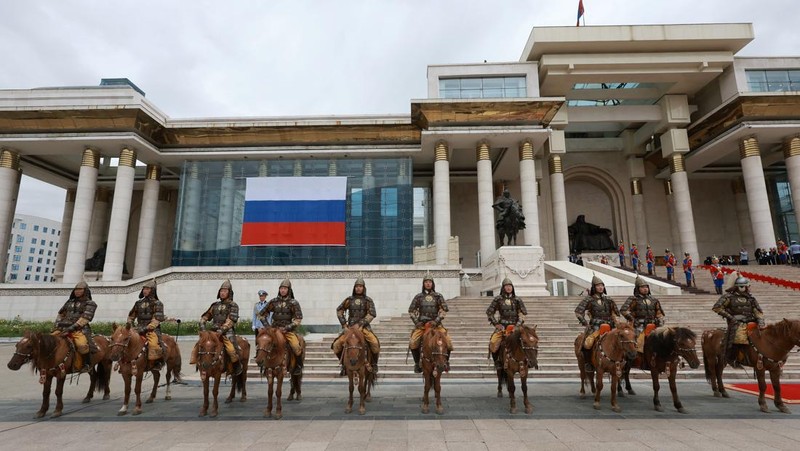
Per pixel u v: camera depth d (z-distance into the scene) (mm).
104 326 22641
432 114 29188
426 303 9047
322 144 31328
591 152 42688
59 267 36875
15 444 6211
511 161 34719
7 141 28422
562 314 17594
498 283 22906
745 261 32188
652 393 9930
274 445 6074
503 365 8492
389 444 6082
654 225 40781
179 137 30516
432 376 8281
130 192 29078
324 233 29828
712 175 41000
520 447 5914
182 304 25906
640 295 9281
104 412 8344
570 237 40656
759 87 33312
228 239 30109
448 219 29641
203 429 6980
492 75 32594
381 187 30922
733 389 10359
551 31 33125
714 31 32562
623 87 41312
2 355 16766
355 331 8258
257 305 14766
